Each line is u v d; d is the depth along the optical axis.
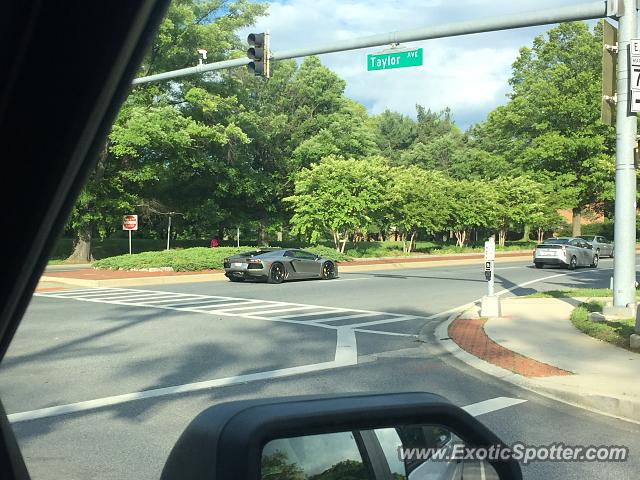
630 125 12.16
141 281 22.77
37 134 1.70
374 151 49.69
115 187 35.78
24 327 12.13
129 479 4.68
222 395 7.23
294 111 48.38
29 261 1.79
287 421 1.91
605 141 51.12
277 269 22.41
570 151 50.41
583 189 51.16
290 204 47.03
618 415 6.78
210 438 1.84
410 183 42.75
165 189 40.69
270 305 16.06
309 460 1.94
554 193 51.44
